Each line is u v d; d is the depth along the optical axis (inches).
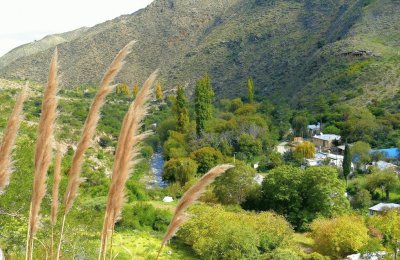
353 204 1686.8
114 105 3548.2
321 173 1482.5
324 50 4463.6
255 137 2544.3
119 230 1289.4
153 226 1374.3
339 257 1138.0
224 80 5428.2
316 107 3371.1
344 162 1993.1
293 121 3110.2
